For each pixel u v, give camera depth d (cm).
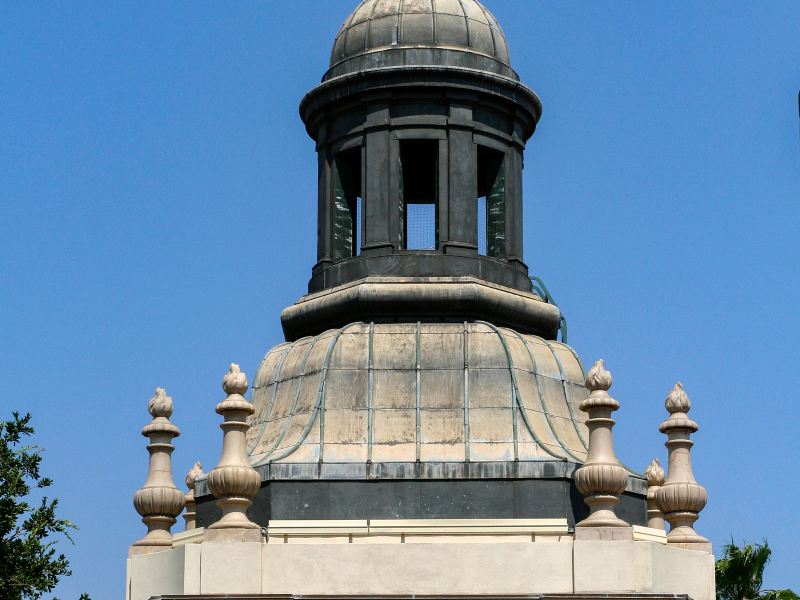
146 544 7688
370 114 8331
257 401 8094
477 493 7594
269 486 7600
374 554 7331
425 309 8056
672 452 7662
